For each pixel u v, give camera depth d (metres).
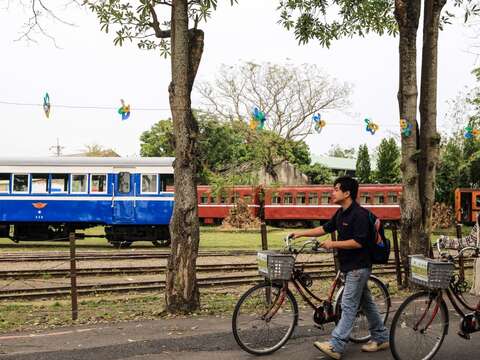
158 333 7.13
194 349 6.30
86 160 22.64
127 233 22.95
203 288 12.91
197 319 8.07
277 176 41.28
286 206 38.97
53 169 22.53
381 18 13.30
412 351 5.76
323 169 46.09
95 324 7.98
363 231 5.73
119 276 14.77
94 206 22.52
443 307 5.91
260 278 14.06
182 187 8.38
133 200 22.59
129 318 8.48
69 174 22.56
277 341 6.17
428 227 11.00
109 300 11.20
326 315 6.14
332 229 6.11
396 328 5.67
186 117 8.39
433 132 11.07
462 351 6.32
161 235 23.06
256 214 39.00
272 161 37.59
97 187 22.61
